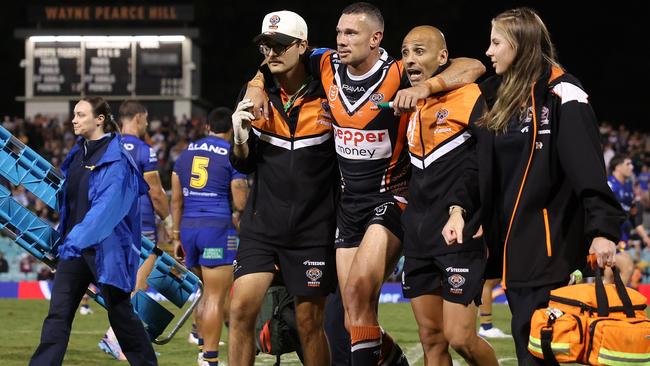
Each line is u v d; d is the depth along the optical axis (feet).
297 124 37.37
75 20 174.29
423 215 34.86
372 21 35.42
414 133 34.76
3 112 214.07
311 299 38.65
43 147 159.02
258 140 38.17
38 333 68.03
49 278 115.65
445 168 34.09
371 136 36.06
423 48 34.76
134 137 56.70
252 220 38.55
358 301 35.78
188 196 53.72
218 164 53.16
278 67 36.63
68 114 174.40
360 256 35.88
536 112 28.25
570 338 26.17
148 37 174.09
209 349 50.39
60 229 42.16
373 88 35.76
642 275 103.24
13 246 115.55
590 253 27.43
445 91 33.94
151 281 48.67
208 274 52.29
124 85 174.29
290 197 37.76
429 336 36.11
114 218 39.47
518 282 28.48
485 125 29.50
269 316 42.09
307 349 39.32
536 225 28.40
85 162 40.98
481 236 34.14
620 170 78.69
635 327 25.75
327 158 37.78
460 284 34.06
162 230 96.94
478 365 35.50
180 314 84.12
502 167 29.09
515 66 28.71
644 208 125.70
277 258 38.63
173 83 173.99
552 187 28.35
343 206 37.47
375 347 36.17
